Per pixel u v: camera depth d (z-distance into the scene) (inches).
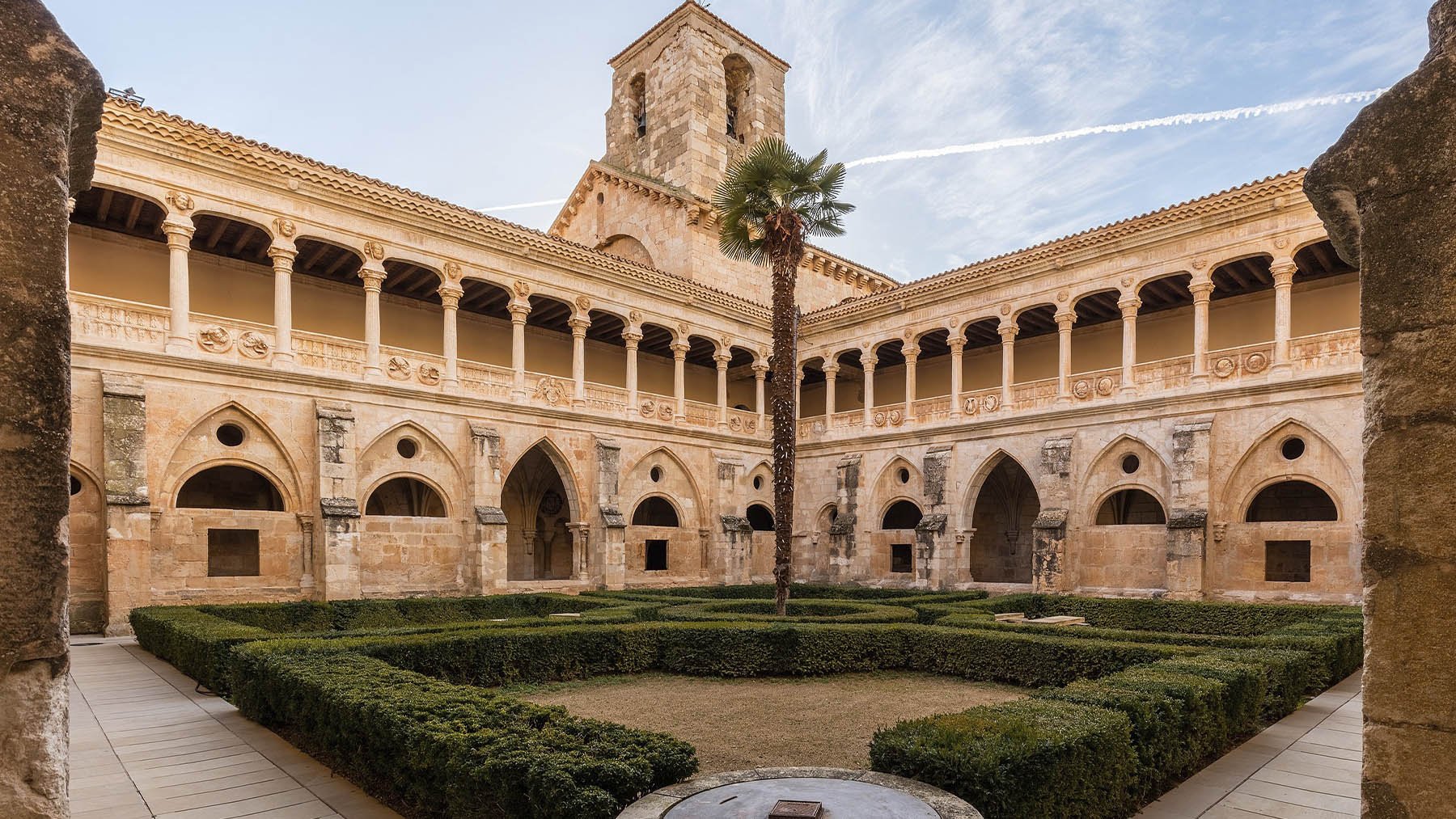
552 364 1486.2
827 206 937.5
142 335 906.1
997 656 592.1
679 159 1736.0
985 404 1293.1
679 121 1744.6
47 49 119.6
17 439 110.8
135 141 900.6
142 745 392.5
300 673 386.6
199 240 1083.3
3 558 108.7
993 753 231.0
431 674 542.9
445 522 1122.0
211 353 948.6
